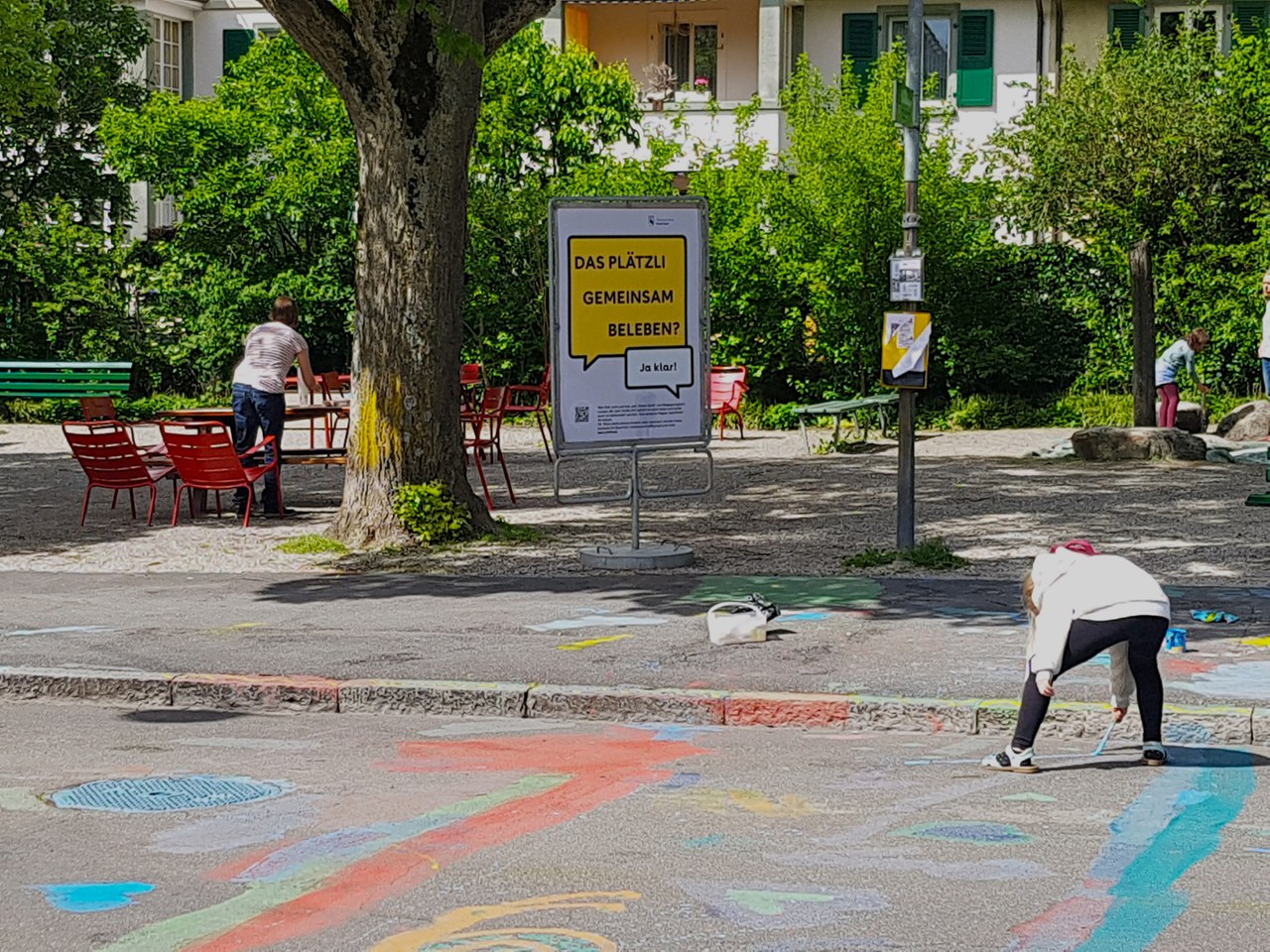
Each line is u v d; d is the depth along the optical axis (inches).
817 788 286.5
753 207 1110.4
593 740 330.3
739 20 1535.4
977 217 1124.5
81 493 765.9
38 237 1273.4
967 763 307.0
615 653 386.9
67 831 261.3
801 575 495.5
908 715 337.7
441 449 575.5
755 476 798.5
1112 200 1147.3
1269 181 1105.4
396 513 567.5
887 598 450.0
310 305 1253.7
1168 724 324.5
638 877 233.6
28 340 1254.9
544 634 410.6
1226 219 1137.4
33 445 1002.1
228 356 1259.2
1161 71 1149.7
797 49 1486.2
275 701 364.8
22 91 1123.9
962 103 1459.2
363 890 229.1
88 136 1403.8
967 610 430.9
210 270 1245.1
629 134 1250.0
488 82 1205.1
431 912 219.0
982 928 210.1
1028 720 298.5
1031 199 1167.0
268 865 241.6
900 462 512.7
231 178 1228.5
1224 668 359.6
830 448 919.7
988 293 1109.1
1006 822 262.4
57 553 573.3
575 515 660.1
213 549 576.4
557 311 516.4
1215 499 673.6
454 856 245.3
